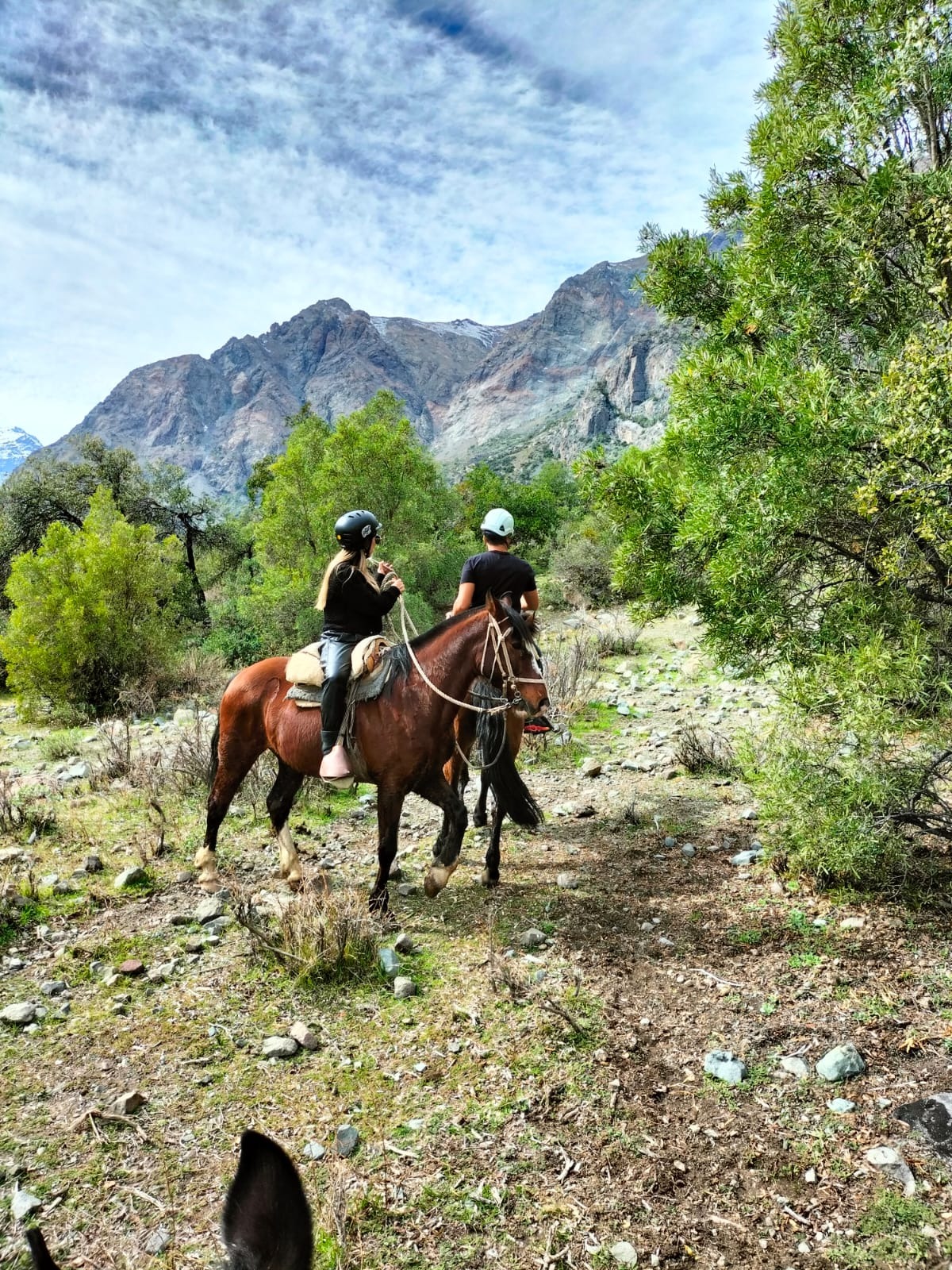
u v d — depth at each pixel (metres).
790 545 5.00
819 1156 3.27
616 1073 3.80
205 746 8.55
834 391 4.64
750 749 5.57
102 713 12.82
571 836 6.79
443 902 5.65
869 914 5.02
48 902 5.62
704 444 4.87
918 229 4.84
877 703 4.45
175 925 5.32
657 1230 2.97
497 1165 3.27
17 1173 3.25
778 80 5.82
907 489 4.11
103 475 24.53
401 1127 3.49
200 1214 3.06
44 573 13.12
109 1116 3.55
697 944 4.93
